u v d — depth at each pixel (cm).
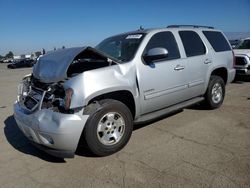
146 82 464
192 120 569
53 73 415
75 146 380
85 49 424
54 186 345
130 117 438
